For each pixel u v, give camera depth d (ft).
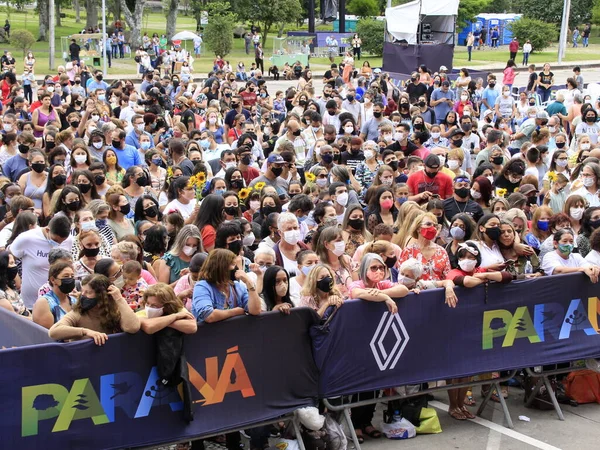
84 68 97.81
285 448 24.88
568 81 70.54
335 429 25.32
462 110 70.69
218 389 23.44
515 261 29.81
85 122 53.88
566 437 27.17
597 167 38.81
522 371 29.71
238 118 55.11
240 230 27.12
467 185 35.42
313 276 25.48
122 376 21.89
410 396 26.58
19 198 32.58
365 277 26.40
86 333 21.48
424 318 26.71
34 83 104.47
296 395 24.84
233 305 24.14
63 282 23.81
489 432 27.43
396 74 106.01
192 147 42.86
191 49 177.78
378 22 170.50
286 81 134.31
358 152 43.47
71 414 21.31
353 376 25.70
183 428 22.84
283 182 39.60
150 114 52.60
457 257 27.96
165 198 37.68
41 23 189.26
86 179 34.96
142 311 23.91
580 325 29.45
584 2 209.67
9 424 20.59
